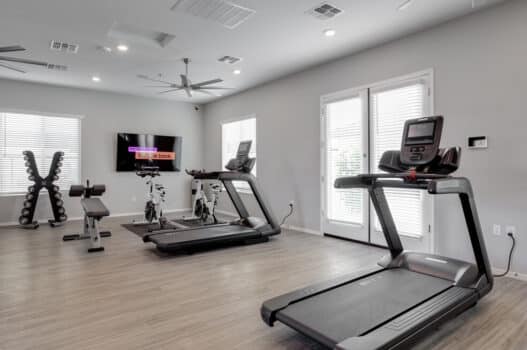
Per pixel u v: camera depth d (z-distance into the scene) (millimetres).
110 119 7363
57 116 6742
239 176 5117
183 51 4746
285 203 6102
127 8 3463
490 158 3457
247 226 5152
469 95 3607
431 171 2775
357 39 4301
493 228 3443
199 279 3318
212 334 2230
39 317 2459
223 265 3795
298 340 2162
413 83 4105
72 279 3289
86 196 5473
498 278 3285
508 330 2285
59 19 3715
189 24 3844
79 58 5035
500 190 3391
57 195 6273
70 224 6348
